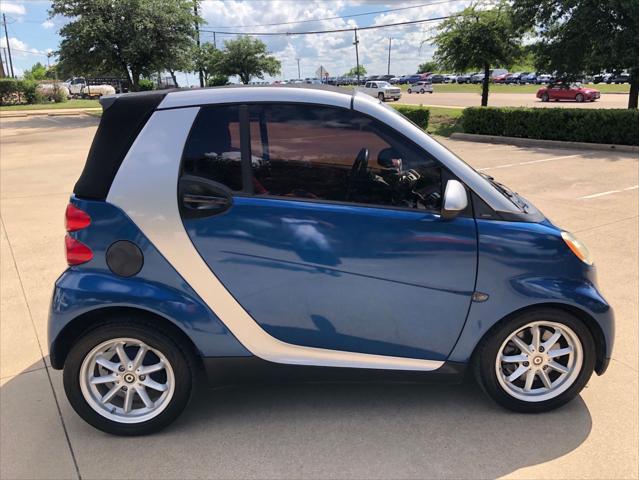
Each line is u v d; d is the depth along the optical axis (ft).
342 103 8.98
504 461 8.49
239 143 8.88
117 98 9.07
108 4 88.02
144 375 9.18
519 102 114.11
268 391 10.55
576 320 9.21
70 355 8.90
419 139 8.99
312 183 8.94
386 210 8.87
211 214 8.70
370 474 8.29
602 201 25.91
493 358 9.34
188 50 95.86
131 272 8.75
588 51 52.80
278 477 8.27
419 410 9.85
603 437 9.02
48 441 9.20
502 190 10.02
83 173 8.92
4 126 78.69
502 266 8.92
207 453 8.82
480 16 69.05
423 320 9.11
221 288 8.82
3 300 15.40
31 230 22.65
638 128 44.11
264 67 135.44
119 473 8.41
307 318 9.01
